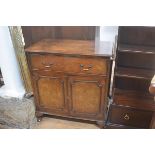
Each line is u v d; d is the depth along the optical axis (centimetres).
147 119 203
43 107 227
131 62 212
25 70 243
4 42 228
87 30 219
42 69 199
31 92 262
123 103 203
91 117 216
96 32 220
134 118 207
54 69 196
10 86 259
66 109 219
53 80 204
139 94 216
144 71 206
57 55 186
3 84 287
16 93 260
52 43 211
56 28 225
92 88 196
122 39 201
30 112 241
